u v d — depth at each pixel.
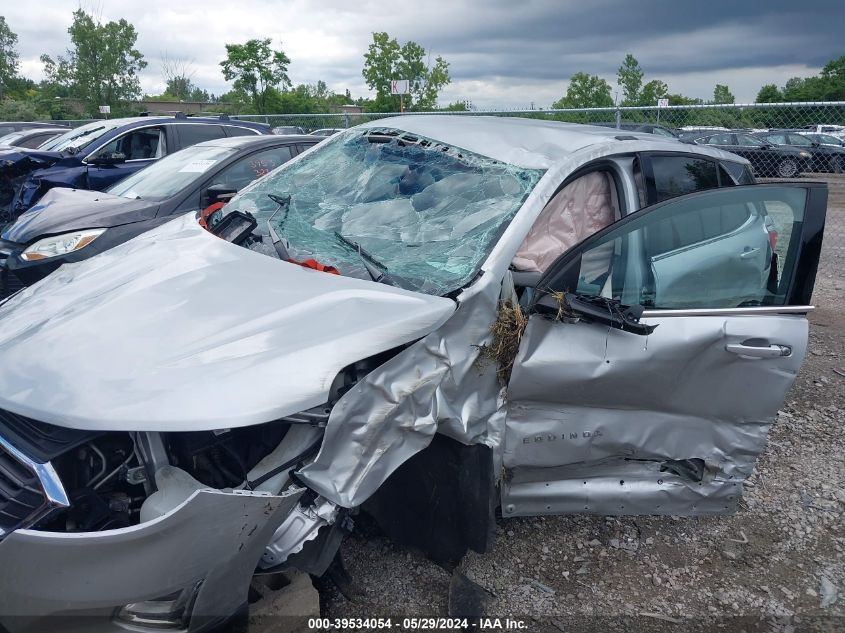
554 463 2.82
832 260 9.36
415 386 2.33
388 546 3.02
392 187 3.38
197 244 3.08
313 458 2.19
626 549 3.17
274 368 2.10
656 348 2.76
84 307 2.56
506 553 3.08
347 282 2.59
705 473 3.05
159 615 2.04
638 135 3.71
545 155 3.18
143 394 2.01
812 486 3.74
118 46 37.25
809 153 15.85
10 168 7.95
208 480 2.23
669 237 2.93
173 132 9.13
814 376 5.21
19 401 2.08
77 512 2.02
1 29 50.81
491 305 2.61
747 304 2.94
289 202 3.40
